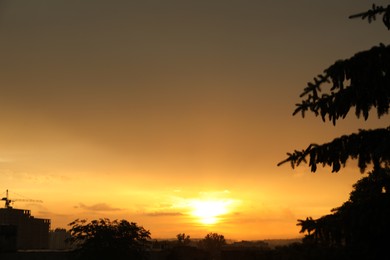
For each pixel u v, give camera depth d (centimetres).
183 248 7956
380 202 957
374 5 953
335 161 1005
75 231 5191
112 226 5216
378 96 966
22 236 11500
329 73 968
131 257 5047
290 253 1113
